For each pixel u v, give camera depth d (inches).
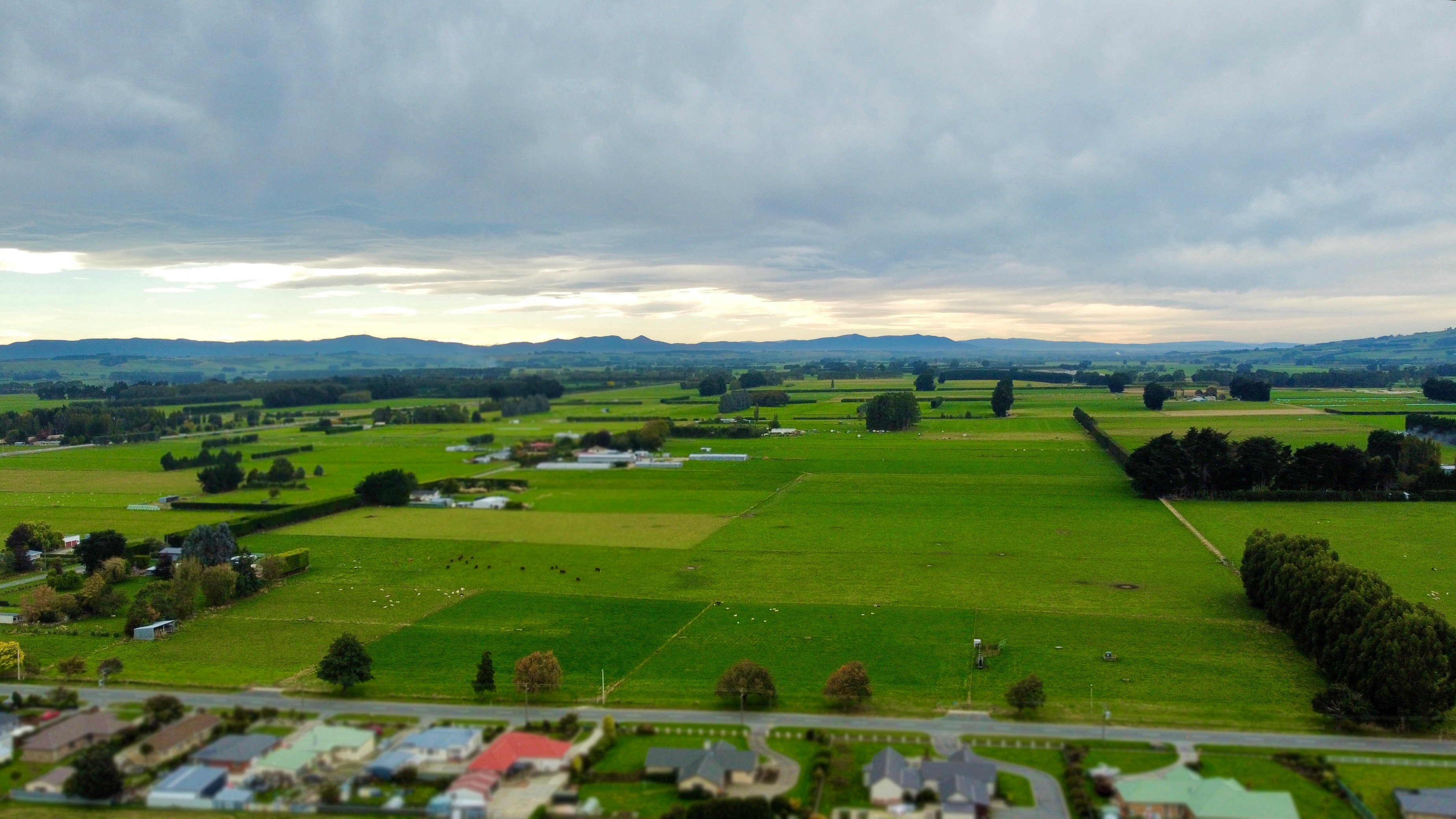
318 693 4768.7
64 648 5541.3
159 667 5177.2
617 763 3983.8
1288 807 3442.4
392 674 5044.3
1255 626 5703.7
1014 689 4480.8
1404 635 4306.1
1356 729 4220.0
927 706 4537.4
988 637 5541.3
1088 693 4670.3
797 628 5757.9
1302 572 5452.8
